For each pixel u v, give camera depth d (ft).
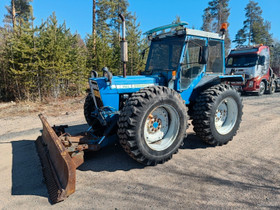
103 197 8.20
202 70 13.70
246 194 8.25
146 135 10.69
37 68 30.22
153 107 10.05
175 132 11.30
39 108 26.55
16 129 17.88
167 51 13.20
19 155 12.32
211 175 9.75
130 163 11.11
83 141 10.89
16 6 72.13
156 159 10.58
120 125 9.88
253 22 107.14
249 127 17.39
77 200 8.04
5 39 33.42
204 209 7.41
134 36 45.60
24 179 9.66
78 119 20.86
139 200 7.98
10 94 34.81
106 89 11.10
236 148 13.03
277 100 32.27
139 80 12.03
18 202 7.99
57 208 7.59
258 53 36.04
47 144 11.53
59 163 8.91
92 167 10.70
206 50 11.47
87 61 40.75
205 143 13.89
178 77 12.43
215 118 13.24
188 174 9.89
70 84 38.83
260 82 37.78
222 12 92.63
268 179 9.32
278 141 14.08
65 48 34.60
